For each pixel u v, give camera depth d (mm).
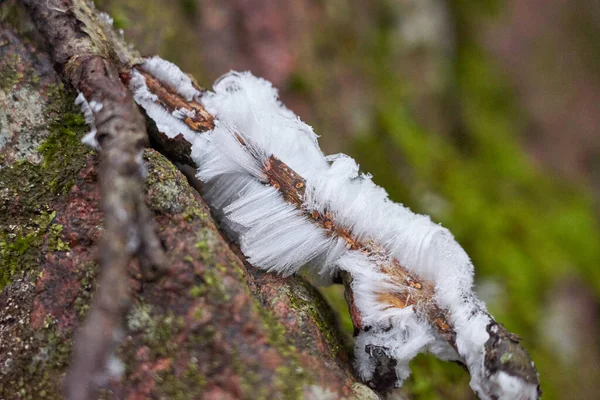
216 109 541
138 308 507
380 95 823
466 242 800
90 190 527
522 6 1140
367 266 528
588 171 1066
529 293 805
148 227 504
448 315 521
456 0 1048
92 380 502
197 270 507
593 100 1131
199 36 674
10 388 512
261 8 723
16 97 540
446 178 827
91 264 518
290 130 542
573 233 915
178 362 503
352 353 539
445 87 922
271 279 528
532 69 1099
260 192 530
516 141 1013
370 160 766
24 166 532
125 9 625
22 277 522
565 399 741
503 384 506
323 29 785
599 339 823
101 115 515
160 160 522
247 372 502
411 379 605
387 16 878
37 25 538
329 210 531
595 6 1198
